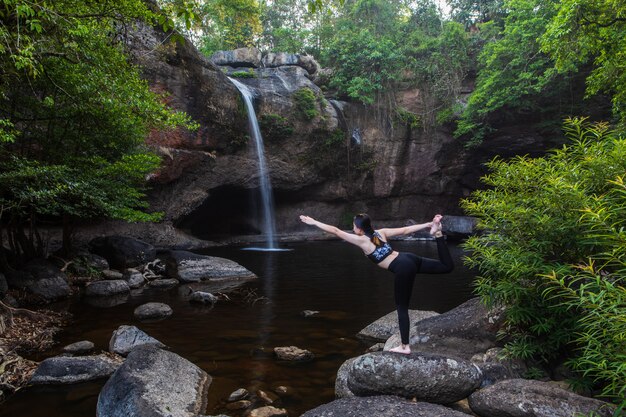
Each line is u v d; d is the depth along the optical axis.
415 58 27.66
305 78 26.08
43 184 8.73
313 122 25.09
